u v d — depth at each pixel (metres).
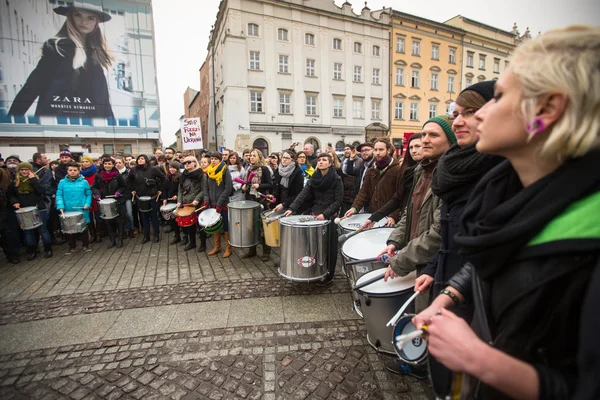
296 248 3.33
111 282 4.15
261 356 2.50
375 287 2.15
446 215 1.51
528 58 0.63
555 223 0.60
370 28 25.98
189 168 5.59
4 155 22.88
